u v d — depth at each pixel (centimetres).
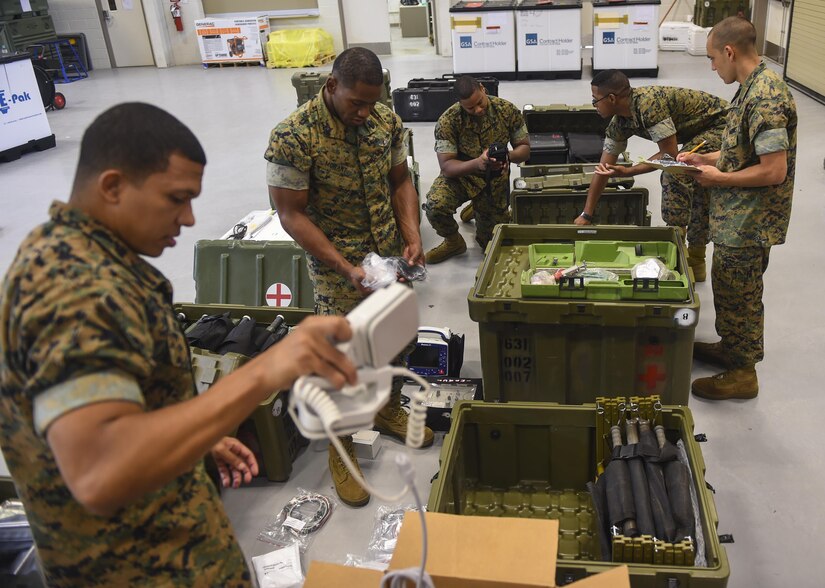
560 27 884
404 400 308
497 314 258
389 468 281
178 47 1251
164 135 109
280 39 1149
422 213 536
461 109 412
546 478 252
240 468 160
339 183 244
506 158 391
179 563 124
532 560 157
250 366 103
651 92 345
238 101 946
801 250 435
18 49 1095
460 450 236
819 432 286
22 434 110
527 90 865
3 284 106
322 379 103
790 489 259
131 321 104
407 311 110
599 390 269
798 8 760
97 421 95
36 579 188
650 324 248
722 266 286
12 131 767
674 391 262
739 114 265
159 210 111
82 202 111
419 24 1312
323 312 266
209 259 362
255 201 582
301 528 253
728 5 948
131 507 117
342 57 222
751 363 301
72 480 95
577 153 462
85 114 948
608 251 288
